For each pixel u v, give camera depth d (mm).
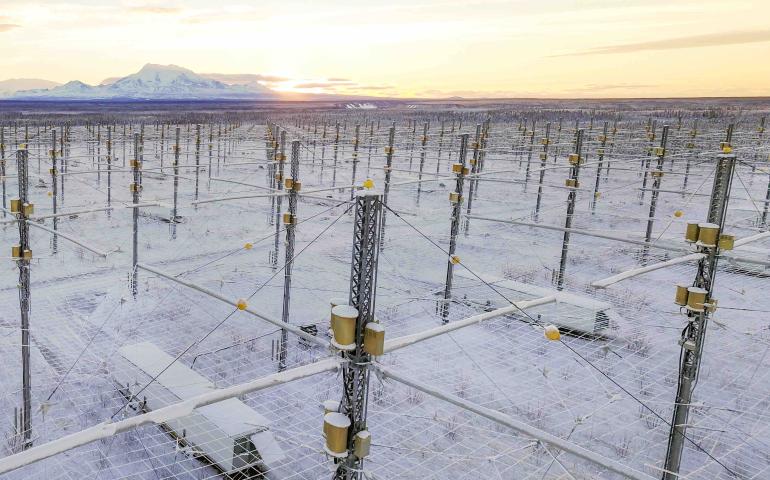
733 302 29609
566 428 18594
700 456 17984
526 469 16719
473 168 42531
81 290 30641
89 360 21625
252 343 24719
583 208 56469
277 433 18125
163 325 25828
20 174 17250
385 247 41156
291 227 22672
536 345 24859
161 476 16062
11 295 29734
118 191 66625
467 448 17719
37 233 45438
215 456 16219
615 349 24516
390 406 19844
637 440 18438
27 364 17359
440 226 50000
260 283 32000
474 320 11289
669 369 22812
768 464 17453
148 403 18594
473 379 21562
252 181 74312
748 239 13766
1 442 17203
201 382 18688
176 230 47438
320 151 95438
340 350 9383
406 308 28844
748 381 22000
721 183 12891
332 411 9805
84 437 7738
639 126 82938
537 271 35281
